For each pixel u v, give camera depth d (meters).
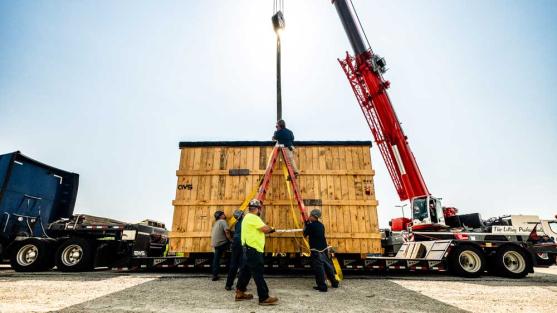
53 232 10.20
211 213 8.54
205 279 7.40
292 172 7.57
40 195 10.63
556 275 10.80
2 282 6.80
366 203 8.43
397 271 9.84
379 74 13.78
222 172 8.88
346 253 8.23
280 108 8.12
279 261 8.19
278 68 8.27
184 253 8.42
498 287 7.03
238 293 4.96
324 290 5.86
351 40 14.48
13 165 9.59
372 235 8.18
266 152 9.05
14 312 4.09
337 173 8.72
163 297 5.20
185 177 8.88
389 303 5.00
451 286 7.08
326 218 8.34
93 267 9.38
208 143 9.16
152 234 10.37
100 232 9.88
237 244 5.97
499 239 9.97
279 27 8.29
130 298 5.09
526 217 14.66
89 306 4.48
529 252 9.48
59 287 6.18
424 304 5.00
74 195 11.83
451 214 12.31
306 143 9.02
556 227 14.67
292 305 4.69
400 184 13.21
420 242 10.71
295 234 8.19
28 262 9.42
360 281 7.62
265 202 8.44
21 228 9.87
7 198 9.48
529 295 6.04
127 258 9.05
